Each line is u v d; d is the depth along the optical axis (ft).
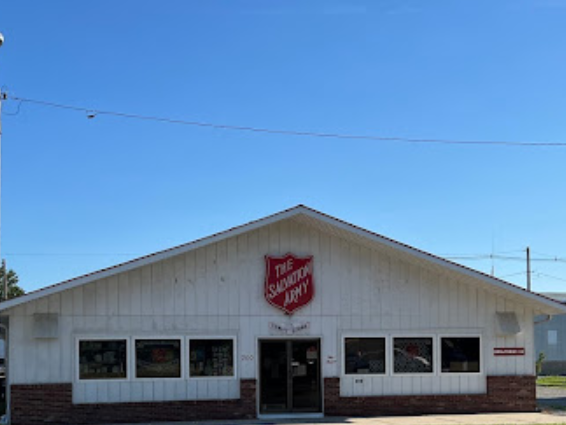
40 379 66.08
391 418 68.49
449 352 72.84
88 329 67.10
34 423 65.46
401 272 72.74
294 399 70.33
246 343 69.51
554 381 133.28
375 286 72.18
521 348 73.87
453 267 69.26
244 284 69.97
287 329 70.18
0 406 80.79
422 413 71.61
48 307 66.80
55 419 65.82
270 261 70.44
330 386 70.49
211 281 69.51
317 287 71.26
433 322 72.74
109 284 67.87
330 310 71.31
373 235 67.97
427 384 72.13
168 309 68.59
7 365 66.33
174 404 67.87
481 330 73.41
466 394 72.54
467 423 63.57
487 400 72.74
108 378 67.05
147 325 68.13
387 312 72.08
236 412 68.64
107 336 67.36
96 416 66.49
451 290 73.41
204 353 68.90
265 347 70.44
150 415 67.31
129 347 67.56
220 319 69.36
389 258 72.74
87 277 65.67
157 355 68.13
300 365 70.74
